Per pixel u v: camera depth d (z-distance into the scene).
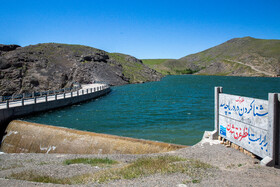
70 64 97.50
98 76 99.19
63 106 39.16
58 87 68.12
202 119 29.73
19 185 8.39
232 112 13.30
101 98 53.72
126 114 33.75
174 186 7.96
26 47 105.94
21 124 23.53
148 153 15.31
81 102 45.69
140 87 89.12
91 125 27.14
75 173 10.89
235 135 13.00
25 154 15.84
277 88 80.94
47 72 72.50
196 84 106.00
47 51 107.00
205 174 9.19
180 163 10.67
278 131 9.97
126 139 16.83
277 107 9.93
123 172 9.77
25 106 30.53
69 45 131.88
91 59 115.62
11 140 23.16
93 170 11.20
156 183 8.28
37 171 11.39
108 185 8.32
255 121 11.16
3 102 34.00
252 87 86.12
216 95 15.09
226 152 12.55
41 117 31.08
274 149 10.02
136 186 8.07
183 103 45.03
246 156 11.75
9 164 13.41
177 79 156.00
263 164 10.11
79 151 18.03
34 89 65.19
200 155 12.29
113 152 16.55
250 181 8.41
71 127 26.19
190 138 21.53
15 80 64.56
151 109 38.12
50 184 8.50
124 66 137.25
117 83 102.38
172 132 23.77
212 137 15.06
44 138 20.58
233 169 9.98
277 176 8.91
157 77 147.38
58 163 12.86
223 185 8.02
